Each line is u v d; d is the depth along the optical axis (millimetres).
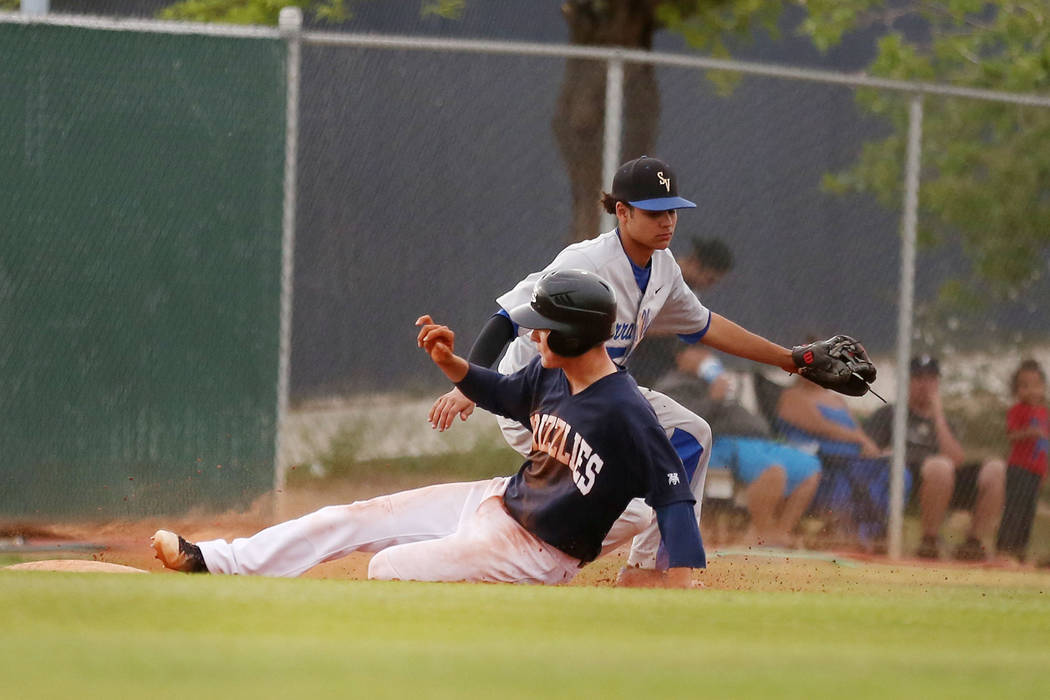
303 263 24109
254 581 10281
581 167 24719
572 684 6156
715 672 6719
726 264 25125
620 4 33312
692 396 24828
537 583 14734
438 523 15297
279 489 23906
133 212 23547
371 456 24250
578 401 14070
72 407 23406
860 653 7773
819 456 25250
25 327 23281
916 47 34406
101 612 8211
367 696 5605
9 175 23234
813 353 17953
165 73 23594
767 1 35812
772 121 25391
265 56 23891
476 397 14758
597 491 14133
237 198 23828
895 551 25516
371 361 24312
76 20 23312
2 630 7457
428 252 24422
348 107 24203
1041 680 6871
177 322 23688
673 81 25078
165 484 23641
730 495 24906
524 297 16328
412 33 36906
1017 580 24297
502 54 24500
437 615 8672
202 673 6109
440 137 24453
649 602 10078
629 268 16828
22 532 23203
